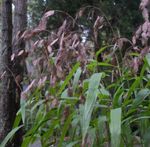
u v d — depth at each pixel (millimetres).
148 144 1691
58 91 1877
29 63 2021
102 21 2049
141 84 1868
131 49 2023
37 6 8195
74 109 1827
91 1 8172
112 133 1476
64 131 1778
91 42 2104
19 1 4129
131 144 1775
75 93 1827
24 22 4121
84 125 1543
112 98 1902
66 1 8203
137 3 8578
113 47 2068
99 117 1729
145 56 1730
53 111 1865
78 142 1771
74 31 1938
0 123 3443
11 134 1892
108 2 8305
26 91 1936
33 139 1946
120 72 1958
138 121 1834
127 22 8180
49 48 1805
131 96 1846
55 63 1789
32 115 2068
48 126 2012
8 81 3260
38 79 1905
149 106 1769
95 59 1981
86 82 1784
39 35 1892
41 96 2027
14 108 3428
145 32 1729
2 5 3686
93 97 1576
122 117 1737
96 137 1722
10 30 3598
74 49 1787
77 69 1808
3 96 3412
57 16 5789
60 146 1813
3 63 3314
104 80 2096
